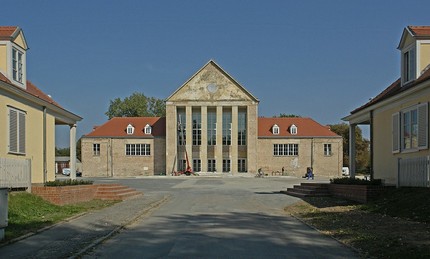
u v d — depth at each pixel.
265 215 20.73
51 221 17.28
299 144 78.50
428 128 20.48
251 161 75.19
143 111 116.81
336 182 29.97
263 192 37.16
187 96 75.88
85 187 27.16
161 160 78.62
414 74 23.33
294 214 21.02
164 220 18.81
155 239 13.99
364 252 11.65
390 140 25.11
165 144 78.44
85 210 22.02
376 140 27.39
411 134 22.41
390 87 29.09
